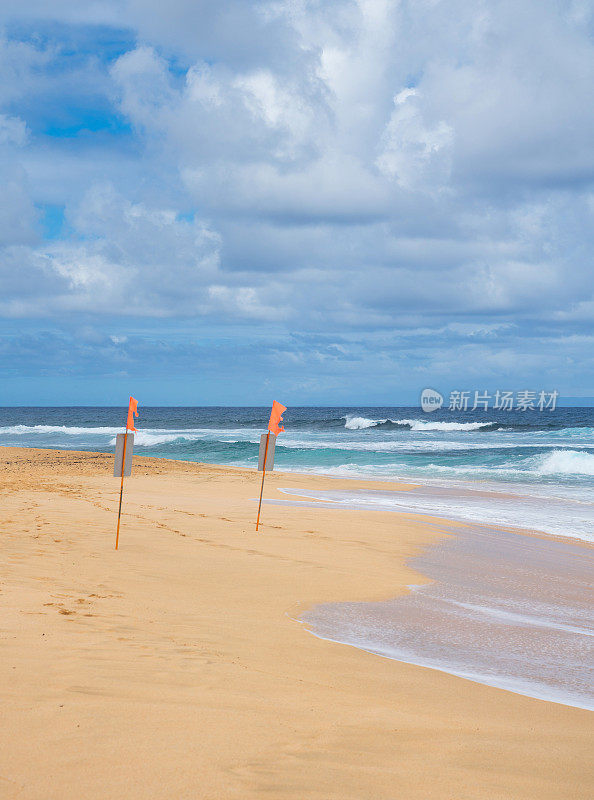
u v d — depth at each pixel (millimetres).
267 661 5160
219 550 10438
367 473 28406
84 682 4098
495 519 16391
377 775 3043
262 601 7594
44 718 3430
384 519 15078
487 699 4715
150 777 2812
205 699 3955
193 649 5234
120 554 9586
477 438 51406
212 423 87125
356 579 9133
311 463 32594
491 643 6555
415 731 3758
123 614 6285
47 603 6395
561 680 5484
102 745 3123
